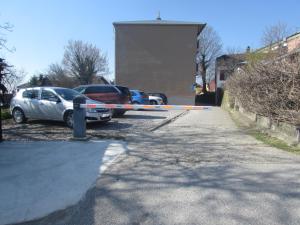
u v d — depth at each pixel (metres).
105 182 5.67
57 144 8.84
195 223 4.06
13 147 8.42
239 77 16.92
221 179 5.77
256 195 4.96
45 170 6.40
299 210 4.41
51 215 4.40
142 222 4.12
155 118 16.95
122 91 17.92
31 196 5.05
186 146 8.84
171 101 42.94
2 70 9.16
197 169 6.45
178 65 42.84
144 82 42.97
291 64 8.73
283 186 5.37
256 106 12.07
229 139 10.05
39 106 12.73
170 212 4.39
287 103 9.13
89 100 12.72
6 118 14.88
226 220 4.13
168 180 5.74
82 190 5.29
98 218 4.26
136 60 42.91
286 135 9.48
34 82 58.09
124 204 4.69
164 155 7.71
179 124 14.33
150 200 4.81
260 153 7.89
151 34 42.75
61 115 12.26
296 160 7.15
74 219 4.26
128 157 7.49
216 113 22.06
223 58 52.41
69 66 67.50
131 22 42.72
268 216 4.23
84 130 9.67
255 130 12.14
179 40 42.72
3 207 4.66
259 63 11.65
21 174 6.14
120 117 17.45
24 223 4.20
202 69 65.25
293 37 27.81
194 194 5.03
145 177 5.93
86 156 7.55
